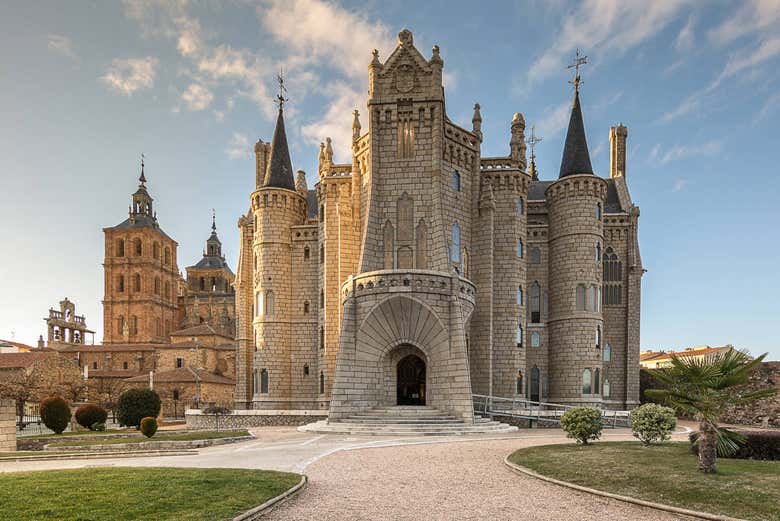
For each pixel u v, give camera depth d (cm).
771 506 1260
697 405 1627
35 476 1567
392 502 1358
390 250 4238
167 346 8412
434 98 4300
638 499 1366
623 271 5588
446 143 4472
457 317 3538
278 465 1916
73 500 1256
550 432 3409
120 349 8550
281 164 5566
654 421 2338
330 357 4722
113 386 7062
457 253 4453
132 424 4241
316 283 5288
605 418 4003
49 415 4016
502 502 1369
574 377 4769
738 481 1485
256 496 1330
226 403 7406
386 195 4309
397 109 4344
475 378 4462
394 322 3597
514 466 1823
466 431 3178
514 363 4603
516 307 4691
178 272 12138
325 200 4956
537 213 5438
